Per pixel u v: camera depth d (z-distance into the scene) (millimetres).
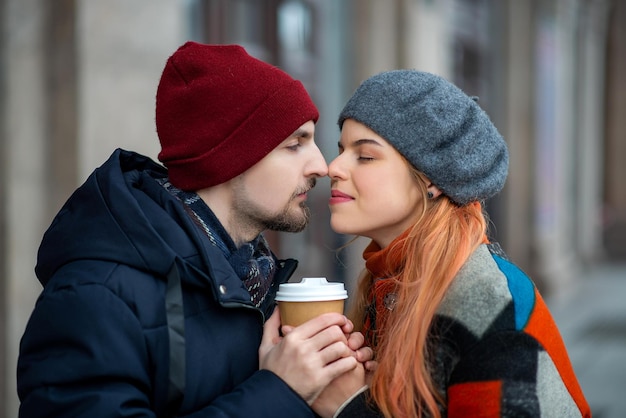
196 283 1941
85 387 1799
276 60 6281
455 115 2061
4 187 4035
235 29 5777
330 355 1936
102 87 4230
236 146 2059
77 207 1997
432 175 2049
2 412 4047
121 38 4328
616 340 9211
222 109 2055
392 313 2061
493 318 1868
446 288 1942
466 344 1867
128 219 1915
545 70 12312
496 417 1798
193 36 5301
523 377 1813
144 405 1838
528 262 11633
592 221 16656
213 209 2129
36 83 4121
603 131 19984
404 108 2062
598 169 18562
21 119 4066
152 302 1884
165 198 2018
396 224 2164
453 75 9375
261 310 2100
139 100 4445
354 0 7035
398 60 7516
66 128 4164
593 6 15586
